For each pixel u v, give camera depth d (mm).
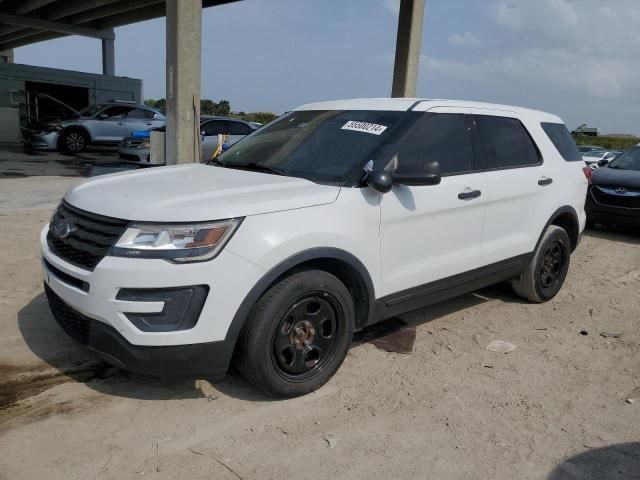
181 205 3080
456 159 4305
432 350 4312
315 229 3295
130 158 15805
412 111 4133
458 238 4293
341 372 3865
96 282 2977
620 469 2914
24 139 19438
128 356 2994
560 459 2984
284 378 3367
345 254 3457
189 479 2686
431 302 4273
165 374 3062
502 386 3779
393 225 3764
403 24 14266
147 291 2936
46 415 3174
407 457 2945
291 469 2799
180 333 2967
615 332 4875
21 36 29016
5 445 2873
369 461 2896
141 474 2705
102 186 3605
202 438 3027
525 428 3271
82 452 2854
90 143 18812
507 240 4797
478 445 3080
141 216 3010
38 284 5176
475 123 4555
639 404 3602
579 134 60062
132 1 20891
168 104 10383
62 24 25141
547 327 4934
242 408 3350
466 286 4520
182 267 2930
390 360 4094
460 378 3865
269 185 3506
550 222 5227
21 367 3695
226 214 3049
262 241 3098
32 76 24328
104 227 3096
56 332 4219
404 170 3662
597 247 8539
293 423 3213
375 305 3779
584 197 5809
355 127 4098
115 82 26750
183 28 9961
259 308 3170
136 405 3332
